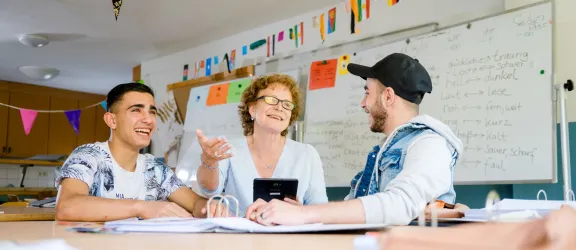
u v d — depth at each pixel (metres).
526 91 2.39
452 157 1.18
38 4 3.61
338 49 3.52
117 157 1.77
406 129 1.23
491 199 0.91
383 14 3.29
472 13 2.86
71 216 1.38
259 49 4.11
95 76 5.83
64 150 6.32
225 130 3.82
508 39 2.50
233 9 3.71
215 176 1.59
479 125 2.52
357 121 3.07
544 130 2.30
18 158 6.04
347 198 1.52
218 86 4.02
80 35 4.34
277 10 3.72
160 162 1.90
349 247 0.54
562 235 0.37
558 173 2.32
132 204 1.38
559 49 2.40
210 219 0.82
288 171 1.83
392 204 0.94
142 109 1.79
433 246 0.39
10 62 5.18
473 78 2.59
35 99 6.17
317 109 3.31
